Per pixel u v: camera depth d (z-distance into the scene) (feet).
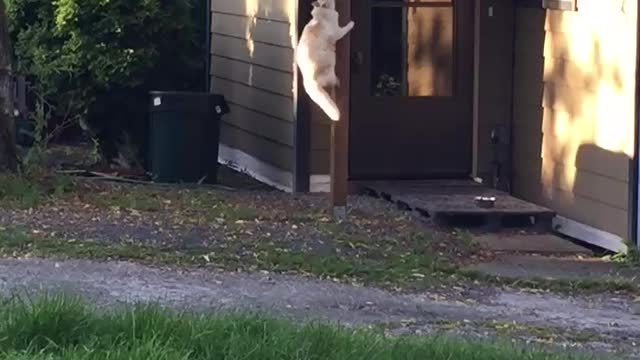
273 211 40.14
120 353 21.13
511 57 46.06
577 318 30.14
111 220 37.47
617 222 38.73
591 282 33.88
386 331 26.48
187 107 47.39
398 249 36.24
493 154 46.19
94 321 22.82
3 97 41.65
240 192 44.91
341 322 26.50
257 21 49.65
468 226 40.70
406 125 45.91
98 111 50.39
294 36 45.03
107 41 49.39
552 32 42.96
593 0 40.16
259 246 35.01
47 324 22.29
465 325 28.25
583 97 40.88
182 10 50.62
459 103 46.14
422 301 30.86
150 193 42.34
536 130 44.21
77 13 48.91
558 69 42.57
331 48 38.55
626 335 28.45
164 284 30.30
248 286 30.81
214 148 48.19
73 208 38.93
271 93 48.06
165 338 22.18
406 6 45.60
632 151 37.91
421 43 45.85
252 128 50.49
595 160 40.06
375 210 41.83
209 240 35.55
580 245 40.40
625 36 38.29
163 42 50.52
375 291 31.58
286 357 21.95
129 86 49.80
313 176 45.03
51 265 31.50
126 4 49.08
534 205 42.37
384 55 45.60
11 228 35.37
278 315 26.48
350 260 34.19
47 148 52.47
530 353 24.23
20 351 21.47
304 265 33.30
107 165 51.06
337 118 38.24
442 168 46.21
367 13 45.32
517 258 37.27
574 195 41.39
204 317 23.76
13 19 51.96
